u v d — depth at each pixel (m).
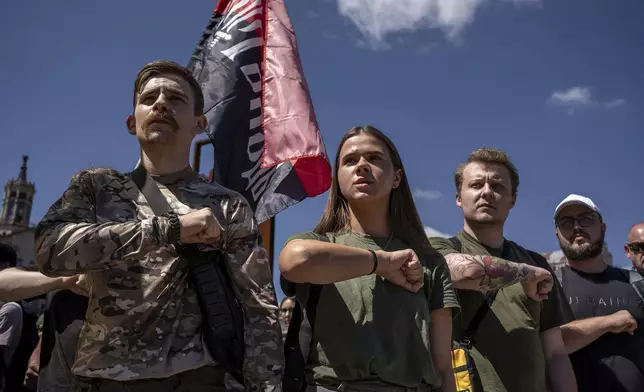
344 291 2.38
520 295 3.10
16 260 4.32
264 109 4.28
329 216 2.77
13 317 3.97
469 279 2.80
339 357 2.27
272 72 4.36
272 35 4.47
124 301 2.04
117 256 1.95
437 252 2.71
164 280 2.10
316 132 4.21
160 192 2.28
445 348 2.51
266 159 4.16
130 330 2.02
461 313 3.07
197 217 2.03
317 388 2.28
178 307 2.10
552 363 3.24
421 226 2.77
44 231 2.03
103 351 1.99
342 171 2.69
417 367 2.32
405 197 2.78
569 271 4.09
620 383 3.60
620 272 4.05
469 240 3.34
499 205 3.29
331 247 2.27
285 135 4.19
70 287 2.69
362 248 2.49
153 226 1.98
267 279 2.27
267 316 2.20
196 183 2.39
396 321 2.35
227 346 2.07
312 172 4.14
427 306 2.48
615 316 3.65
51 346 2.67
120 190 2.26
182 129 2.40
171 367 1.99
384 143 2.72
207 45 4.49
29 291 2.74
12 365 3.94
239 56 4.37
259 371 2.12
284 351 2.41
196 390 2.03
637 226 4.66
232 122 4.21
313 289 2.43
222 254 2.27
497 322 3.02
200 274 2.15
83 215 2.14
